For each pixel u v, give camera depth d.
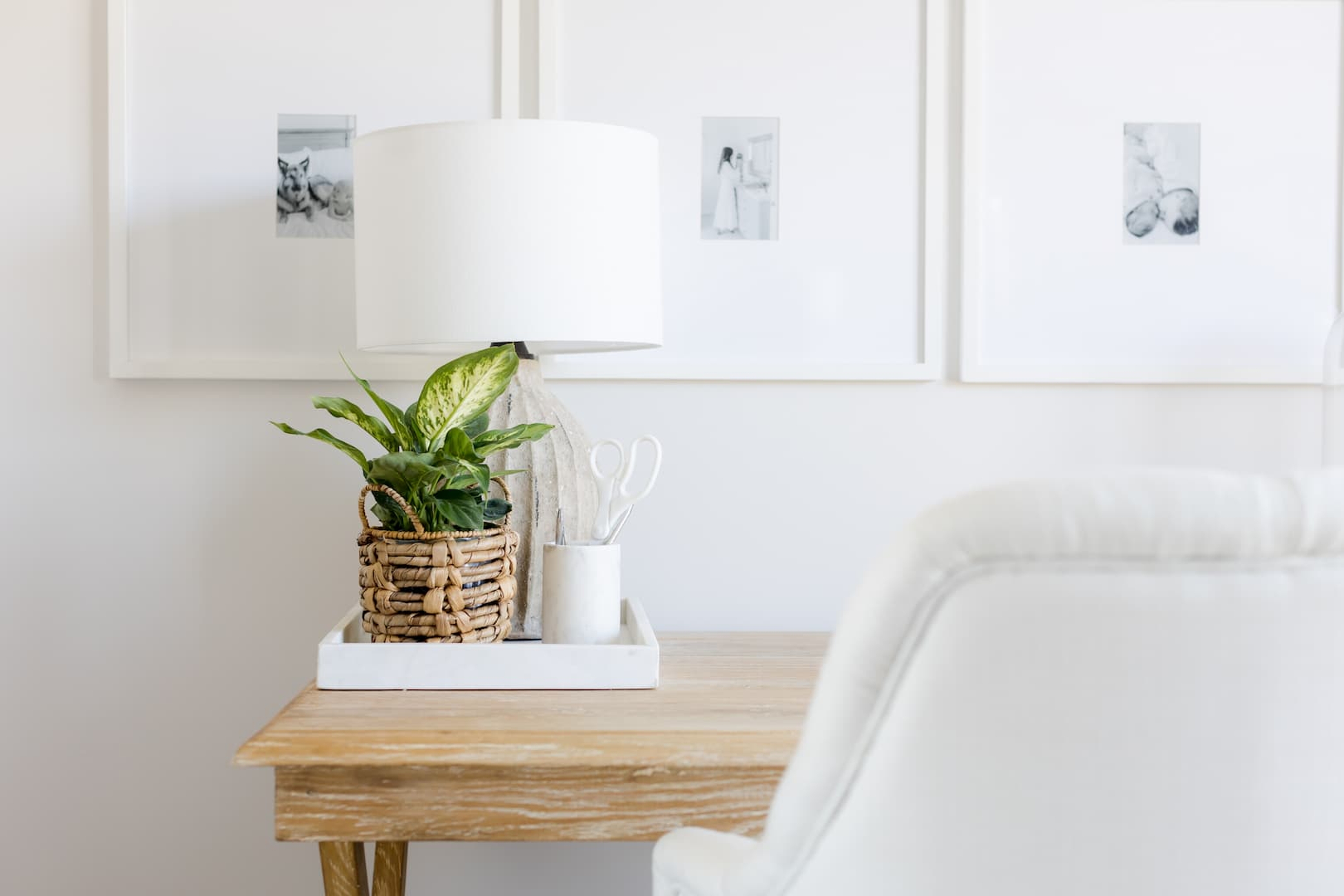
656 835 0.93
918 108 1.64
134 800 1.61
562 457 1.31
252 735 1.61
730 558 1.65
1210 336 1.67
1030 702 0.52
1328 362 1.58
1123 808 0.53
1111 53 1.65
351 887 1.00
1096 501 0.51
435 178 1.20
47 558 1.60
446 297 1.20
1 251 1.58
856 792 0.56
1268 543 0.52
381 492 1.15
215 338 1.60
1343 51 1.67
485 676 1.13
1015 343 1.66
